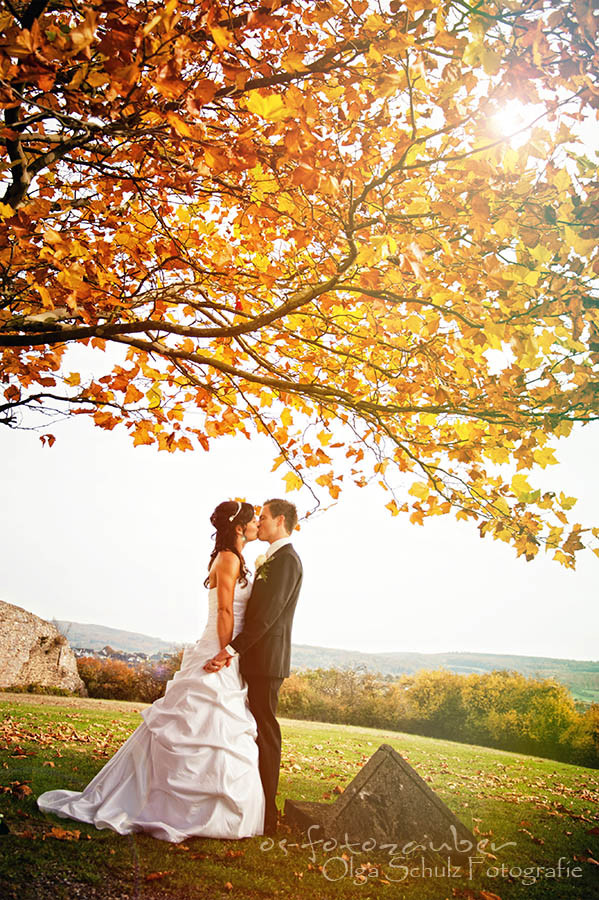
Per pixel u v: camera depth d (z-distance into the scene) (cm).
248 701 388
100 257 399
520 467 356
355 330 423
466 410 362
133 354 456
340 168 307
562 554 366
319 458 444
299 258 427
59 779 416
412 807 374
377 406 379
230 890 274
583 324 301
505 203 317
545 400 336
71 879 260
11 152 325
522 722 1428
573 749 1305
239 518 409
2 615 1764
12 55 204
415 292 331
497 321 311
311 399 425
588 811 587
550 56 283
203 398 469
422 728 1639
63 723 780
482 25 250
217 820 336
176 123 242
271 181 331
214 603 399
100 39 249
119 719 930
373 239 270
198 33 275
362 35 301
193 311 469
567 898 327
